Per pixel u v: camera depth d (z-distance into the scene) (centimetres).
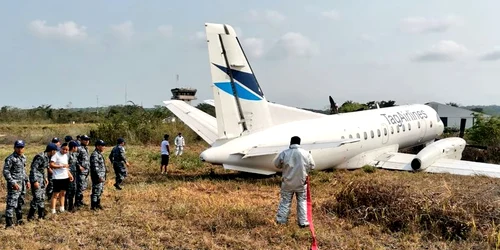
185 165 1855
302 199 890
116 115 3509
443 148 1775
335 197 1060
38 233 853
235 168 1384
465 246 759
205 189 1334
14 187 905
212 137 1562
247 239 806
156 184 1404
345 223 915
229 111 1398
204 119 1702
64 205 1102
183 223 906
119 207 1070
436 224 836
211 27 1373
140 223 905
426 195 916
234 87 1409
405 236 815
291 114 1573
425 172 1658
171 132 3253
